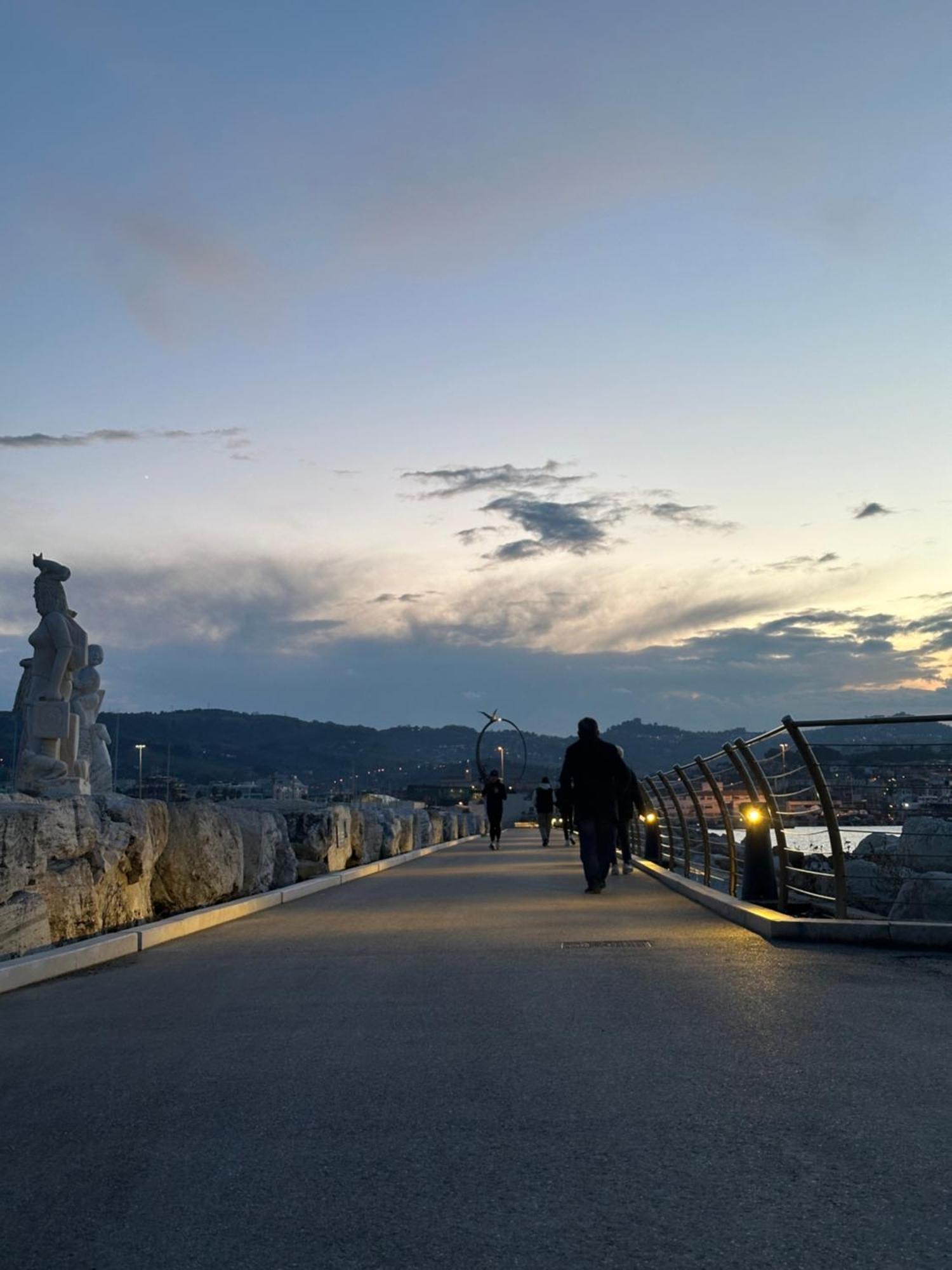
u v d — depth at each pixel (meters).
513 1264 3.79
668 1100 5.56
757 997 8.11
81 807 11.61
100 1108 5.84
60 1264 3.93
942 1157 4.61
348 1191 4.51
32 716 25.11
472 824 56.84
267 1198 4.48
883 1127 5.02
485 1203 4.32
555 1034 7.10
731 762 14.19
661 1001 8.06
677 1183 4.43
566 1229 4.05
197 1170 4.83
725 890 17.30
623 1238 3.94
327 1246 3.99
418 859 31.28
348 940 12.13
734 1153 4.75
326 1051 6.92
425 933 12.52
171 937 12.62
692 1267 3.70
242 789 74.12
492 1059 6.55
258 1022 7.88
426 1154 4.91
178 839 14.50
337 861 22.52
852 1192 4.27
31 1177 4.81
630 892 17.95
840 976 8.95
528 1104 5.60
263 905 16.16
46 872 10.90
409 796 107.75
